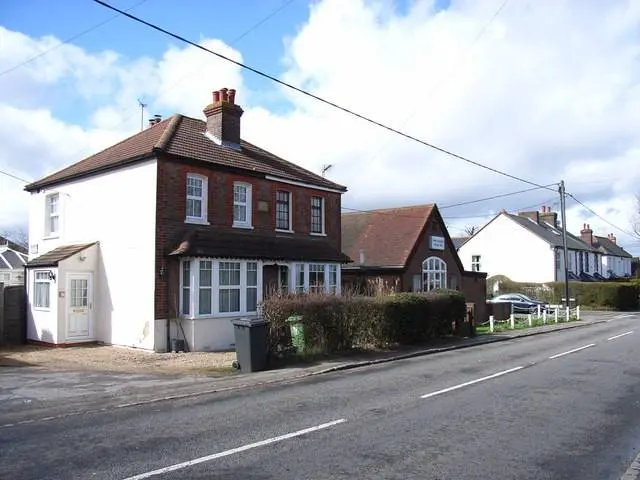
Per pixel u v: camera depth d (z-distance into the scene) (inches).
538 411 350.9
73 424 323.0
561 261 2129.7
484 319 1316.4
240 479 227.6
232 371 530.0
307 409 358.9
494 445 277.0
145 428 311.7
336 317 635.5
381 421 324.8
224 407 367.9
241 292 748.6
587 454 263.9
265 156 908.0
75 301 737.6
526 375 496.4
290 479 227.8
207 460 252.4
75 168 850.8
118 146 849.5
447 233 1295.5
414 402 378.6
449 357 642.2
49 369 540.1
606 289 1818.4
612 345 759.1
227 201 779.4
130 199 722.8
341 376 502.6
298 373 509.4
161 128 814.5
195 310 689.6
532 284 1943.9
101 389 434.9
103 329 746.8
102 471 237.3
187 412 353.7
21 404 381.1
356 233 1282.0
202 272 705.0
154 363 582.9
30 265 765.3
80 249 746.2
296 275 839.1
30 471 237.1
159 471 237.3
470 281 1355.8
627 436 294.7
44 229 864.3
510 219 2144.4
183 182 721.6
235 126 853.8
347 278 1159.6
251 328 525.7
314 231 929.5
